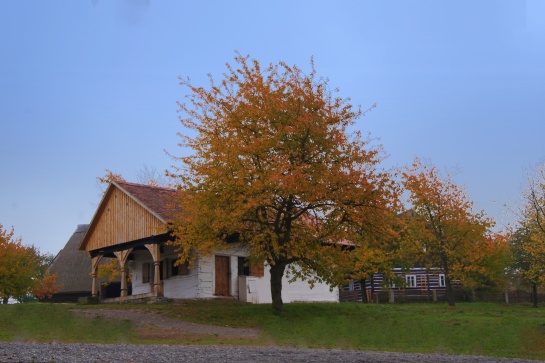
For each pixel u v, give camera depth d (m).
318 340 19.88
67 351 12.90
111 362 10.95
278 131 24.38
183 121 25.61
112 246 33.78
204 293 31.67
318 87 25.44
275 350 15.12
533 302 48.84
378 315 26.56
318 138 24.45
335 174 23.97
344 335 21.25
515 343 20.59
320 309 27.88
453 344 20.48
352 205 24.70
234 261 33.69
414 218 36.00
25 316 22.33
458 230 35.34
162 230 29.72
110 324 21.41
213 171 23.83
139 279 36.25
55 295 52.00
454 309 31.22
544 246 37.53
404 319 25.42
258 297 34.41
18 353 12.12
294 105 24.70
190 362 11.39
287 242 25.38
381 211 24.83
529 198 37.47
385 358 14.23
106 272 39.50
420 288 59.16
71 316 22.89
